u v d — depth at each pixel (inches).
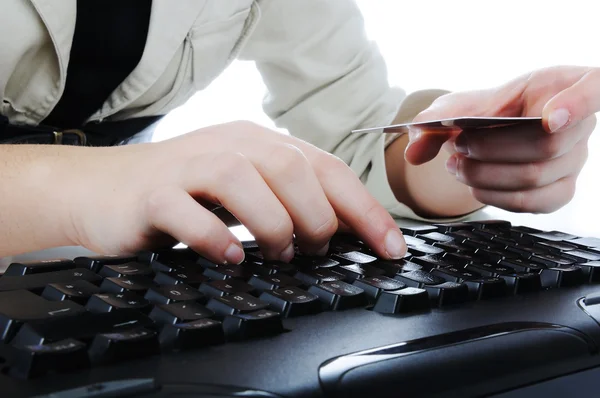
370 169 36.1
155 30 30.8
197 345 11.0
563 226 31.0
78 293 12.6
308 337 12.0
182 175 18.1
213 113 79.4
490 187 28.6
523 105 28.7
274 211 17.1
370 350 11.5
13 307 11.3
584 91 22.2
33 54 28.6
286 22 39.6
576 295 16.4
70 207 19.0
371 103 40.1
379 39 87.1
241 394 9.5
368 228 18.7
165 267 15.2
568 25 83.1
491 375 11.9
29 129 29.0
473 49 86.8
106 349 10.1
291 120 41.1
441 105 28.6
